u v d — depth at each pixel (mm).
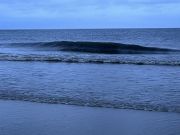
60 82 14547
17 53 30766
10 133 7691
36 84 14055
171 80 15203
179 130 7891
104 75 16719
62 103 10688
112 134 7645
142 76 16422
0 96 11750
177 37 70375
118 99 11250
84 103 10664
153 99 11242
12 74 17000
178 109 9828
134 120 8742
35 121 8641
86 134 7652
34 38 69625
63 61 23625
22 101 10992
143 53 32250
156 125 8297
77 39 64000
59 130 7930
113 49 34250
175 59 24609
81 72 17812
